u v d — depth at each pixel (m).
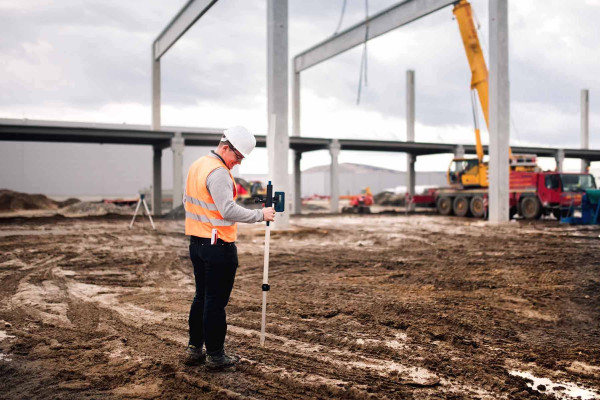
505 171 19.19
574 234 14.70
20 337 4.37
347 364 3.72
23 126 22.88
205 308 3.53
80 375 3.45
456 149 33.88
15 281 7.24
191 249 3.62
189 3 23.81
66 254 10.35
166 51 28.52
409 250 11.08
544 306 5.67
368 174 59.19
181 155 26.31
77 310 5.42
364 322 4.96
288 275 7.80
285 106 16.36
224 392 3.15
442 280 7.32
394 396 3.12
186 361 3.68
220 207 3.35
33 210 32.72
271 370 3.55
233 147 3.46
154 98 30.58
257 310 5.44
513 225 18.44
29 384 3.28
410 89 36.25
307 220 22.44
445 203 26.72
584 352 4.04
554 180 20.27
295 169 32.53
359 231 16.19
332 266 8.71
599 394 3.20
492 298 6.11
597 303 5.81
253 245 12.12
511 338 4.42
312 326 4.79
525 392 3.20
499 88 19.00
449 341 4.34
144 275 7.86
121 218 23.95
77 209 29.28
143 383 3.32
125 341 4.25
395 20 24.86
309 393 3.17
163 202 32.56
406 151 34.94
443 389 3.25
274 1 16.23
